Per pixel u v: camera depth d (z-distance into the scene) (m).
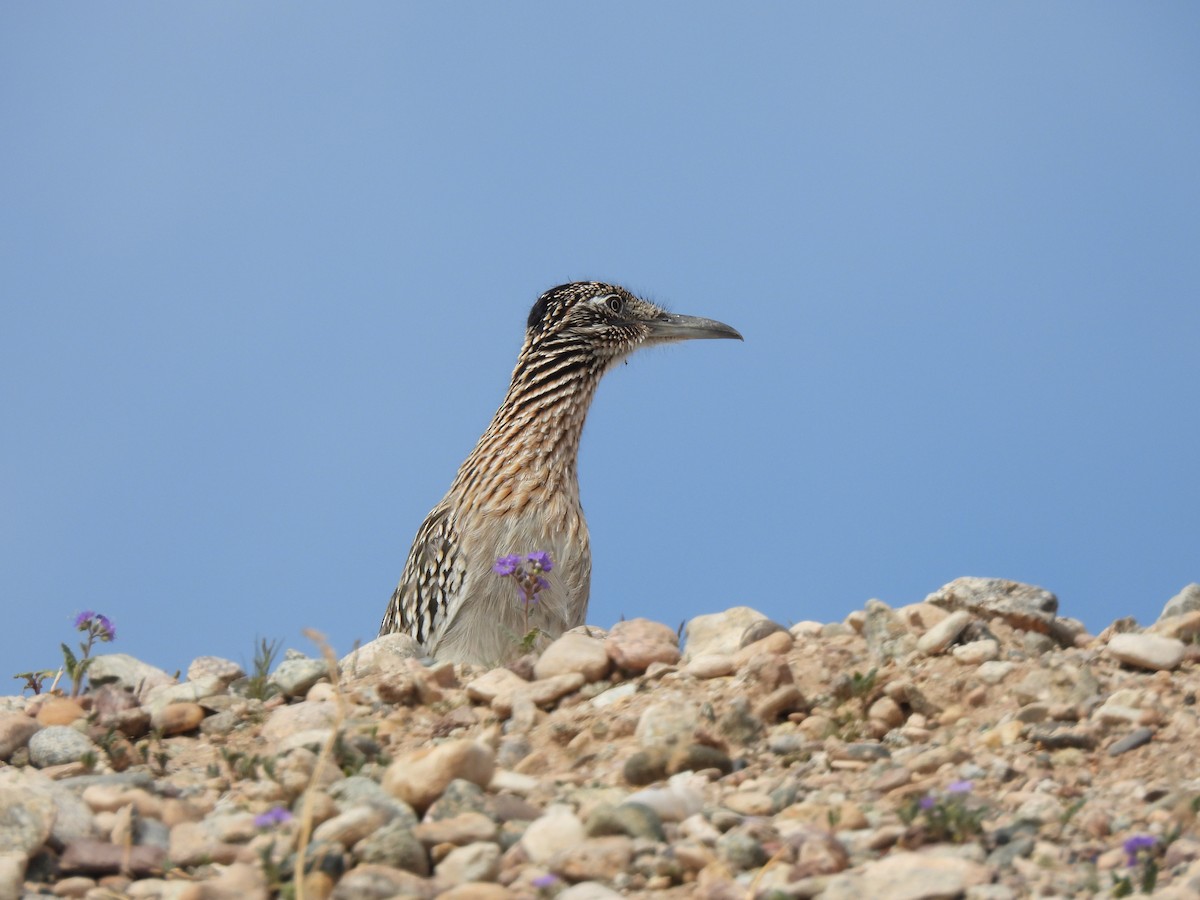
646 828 8.80
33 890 8.77
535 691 12.05
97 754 11.50
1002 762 9.90
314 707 12.16
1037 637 12.30
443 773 9.59
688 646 13.77
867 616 12.30
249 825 9.34
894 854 8.59
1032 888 8.05
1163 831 8.72
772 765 10.40
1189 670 11.40
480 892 8.07
